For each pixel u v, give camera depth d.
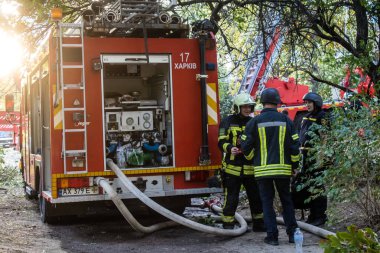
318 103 7.55
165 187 7.78
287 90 13.82
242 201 9.90
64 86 7.36
